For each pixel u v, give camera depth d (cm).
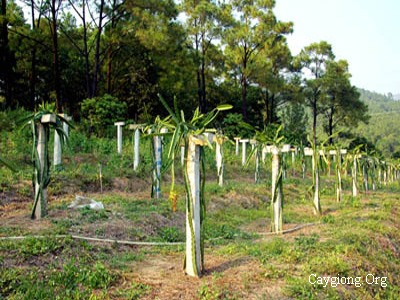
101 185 879
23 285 341
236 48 2423
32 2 1723
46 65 2095
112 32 1800
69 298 326
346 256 501
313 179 888
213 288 369
